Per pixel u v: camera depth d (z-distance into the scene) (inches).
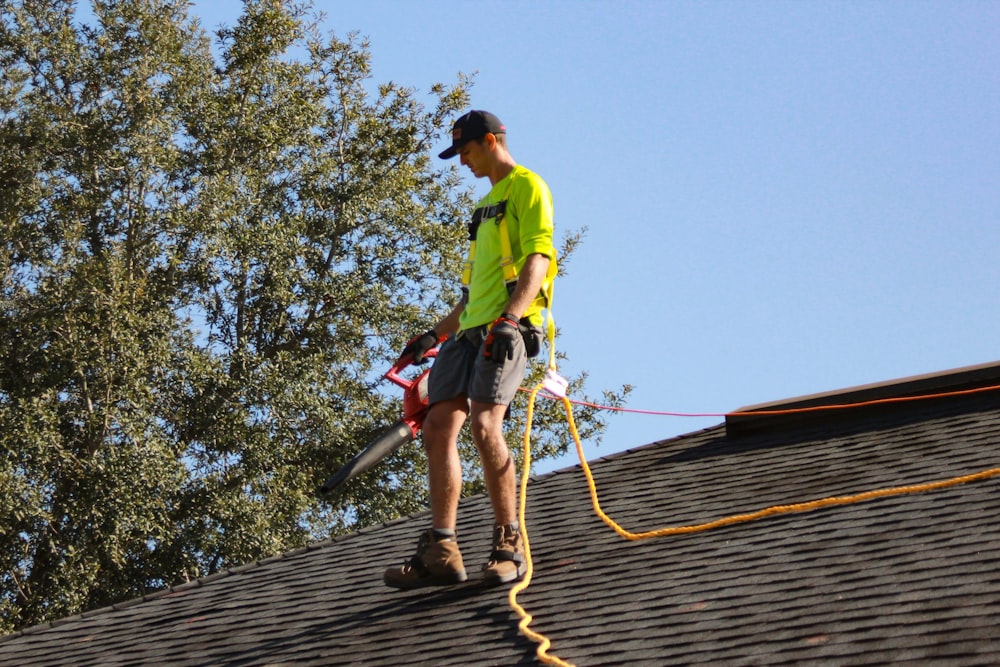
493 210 306.5
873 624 229.5
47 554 1112.8
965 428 369.4
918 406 413.4
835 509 313.0
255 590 374.0
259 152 1326.3
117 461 1077.1
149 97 1221.7
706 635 245.4
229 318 1296.8
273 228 1242.0
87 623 386.0
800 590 258.8
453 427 309.6
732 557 293.3
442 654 269.7
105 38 1262.3
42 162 1233.4
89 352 1097.4
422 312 1310.3
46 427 1073.5
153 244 1216.2
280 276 1233.4
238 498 1149.1
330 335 1307.8
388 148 1393.9
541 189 303.6
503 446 303.6
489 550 351.3
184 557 1141.1
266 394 1198.9
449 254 1325.0
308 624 319.9
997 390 404.2
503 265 301.7
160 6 1309.1
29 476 1074.7
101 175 1230.9
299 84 1400.1
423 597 315.6
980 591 232.2
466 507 418.9
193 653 320.8
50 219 1222.3
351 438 1238.9
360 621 309.3
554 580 307.0
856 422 415.5
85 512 1067.9
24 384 1138.7
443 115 1432.1
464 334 307.4
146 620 370.9
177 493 1162.0
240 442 1168.8
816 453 384.8
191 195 1226.0
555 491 414.0
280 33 1369.3
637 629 258.4
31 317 1131.9
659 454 435.2
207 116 1286.9
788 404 429.4
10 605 1077.8
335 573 370.6
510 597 287.3
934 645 212.7
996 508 281.9
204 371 1154.0
